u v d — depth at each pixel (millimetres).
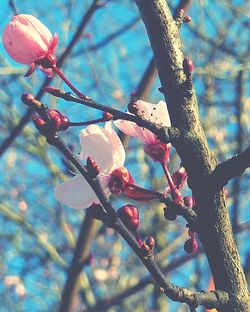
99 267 13031
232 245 2635
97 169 2535
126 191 2805
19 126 6160
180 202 2684
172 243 10578
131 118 2625
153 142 2826
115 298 7242
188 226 2680
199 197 2648
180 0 6094
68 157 2527
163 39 2756
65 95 2592
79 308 9648
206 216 2646
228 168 2572
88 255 6352
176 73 2723
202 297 2529
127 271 12789
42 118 2477
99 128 2850
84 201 2795
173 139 2652
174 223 11852
